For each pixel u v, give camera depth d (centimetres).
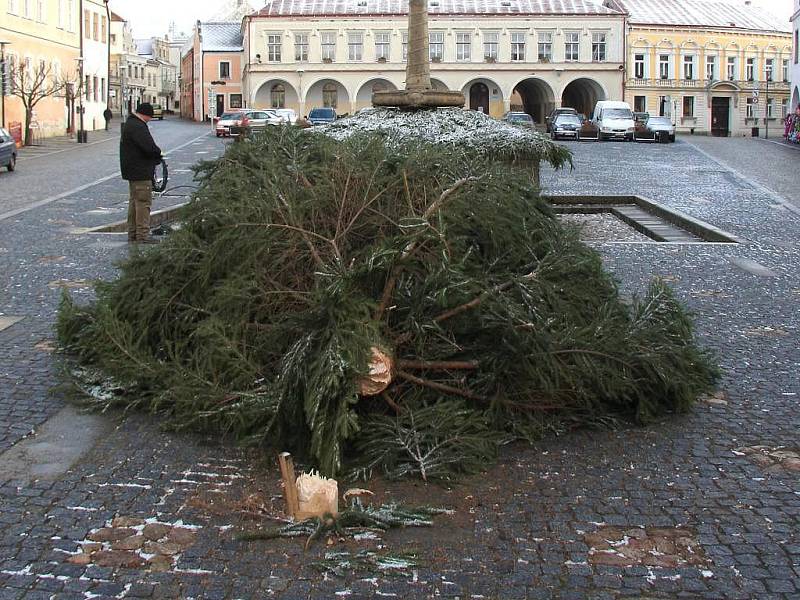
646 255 1298
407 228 525
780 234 1550
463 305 536
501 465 523
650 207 1969
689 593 387
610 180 2673
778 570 406
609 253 1312
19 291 976
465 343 546
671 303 648
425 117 1552
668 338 629
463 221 582
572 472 514
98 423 580
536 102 8000
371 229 589
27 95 4575
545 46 7575
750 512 466
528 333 531
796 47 5647
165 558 412
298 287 566
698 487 496
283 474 452
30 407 607
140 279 642
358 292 519
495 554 419
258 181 649
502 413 553
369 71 7562
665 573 403
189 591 385
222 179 696
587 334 568
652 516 460
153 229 1530
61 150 4081
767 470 521
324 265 545
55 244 1321
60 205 1906
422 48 1611
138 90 12194
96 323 663
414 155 616
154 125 7331
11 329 809
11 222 1595
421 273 540
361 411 523
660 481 504
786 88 8338
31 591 384
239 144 760
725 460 536
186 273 629
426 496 480
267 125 768
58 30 5494
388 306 532
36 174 2788
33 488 484
